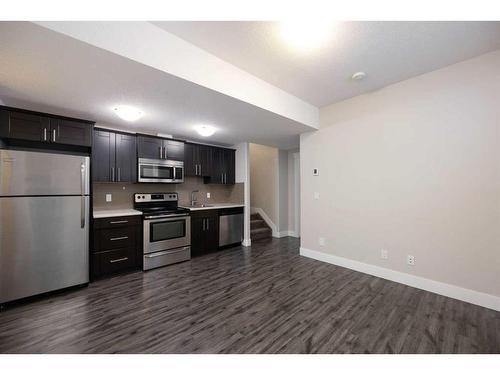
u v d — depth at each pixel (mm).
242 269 3236
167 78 1875
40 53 1520
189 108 2584
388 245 2834
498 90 2080
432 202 2479
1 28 1266
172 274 3057
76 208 2568
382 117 2855
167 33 1787
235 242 4488
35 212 2309
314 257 3680
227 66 2221
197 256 3877
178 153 3895
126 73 1794
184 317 2010
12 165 2195
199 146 4281
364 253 3068
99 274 2834
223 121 3111
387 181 2828
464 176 2273
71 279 2518
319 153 3564
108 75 1826
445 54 2131
